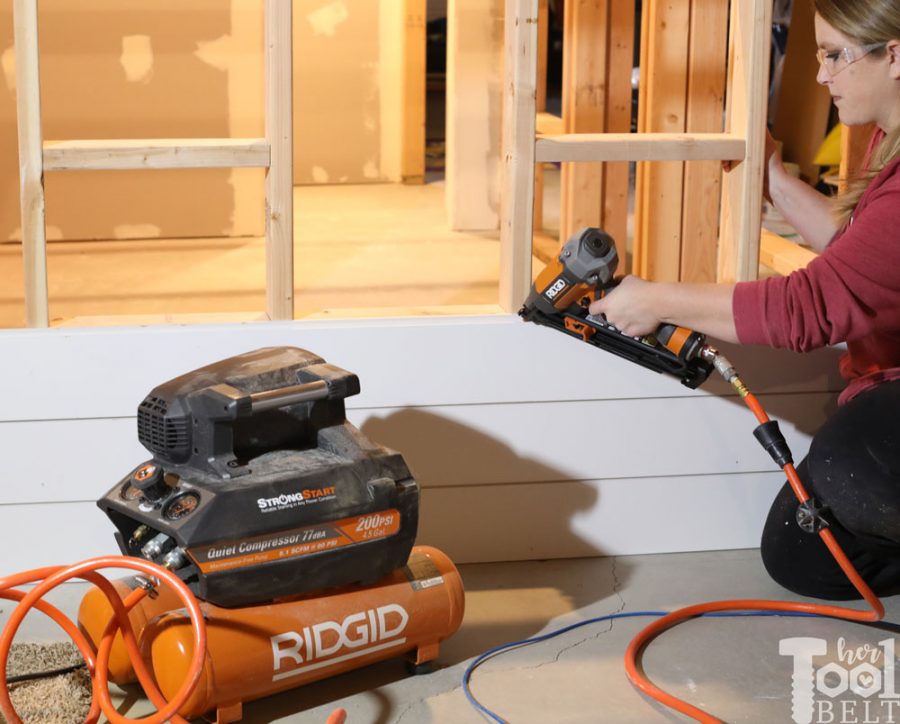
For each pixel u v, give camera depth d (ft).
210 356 7.08
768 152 7.49
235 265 11.68
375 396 7.26
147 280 10.96
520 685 6.20
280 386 5.94
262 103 12.53
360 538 5.82
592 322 6.52
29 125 6.70
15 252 11.99
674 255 10.18
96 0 11.95
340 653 5.87
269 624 5.67
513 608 7.09
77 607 7.00
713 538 7.93
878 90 6.12
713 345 7.52
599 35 10.02
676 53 9.68
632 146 7.20
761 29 7.10
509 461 7.52
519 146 7.13
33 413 6.99
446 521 7.57
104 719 5.83
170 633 5.53
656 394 7.54
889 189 5.98
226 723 5.70
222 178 12.78
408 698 6.08
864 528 6.57
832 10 6.00
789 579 7.25
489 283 10.69
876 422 6.53
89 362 6.96
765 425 6.45
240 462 5.76
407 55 15.79
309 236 12.76
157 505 5.57
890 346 6.77
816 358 7.64
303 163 16.02
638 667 6.37
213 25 12.26
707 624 6.88
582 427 7.53
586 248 6.21
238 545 5.49
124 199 12.62
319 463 5.83
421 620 6.11
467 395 7.34
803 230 7.43
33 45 6.60
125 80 12.21
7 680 6.05
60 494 7.15
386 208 14.52
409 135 16.14
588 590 7.34
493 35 12.82
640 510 7.77
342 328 7.14
